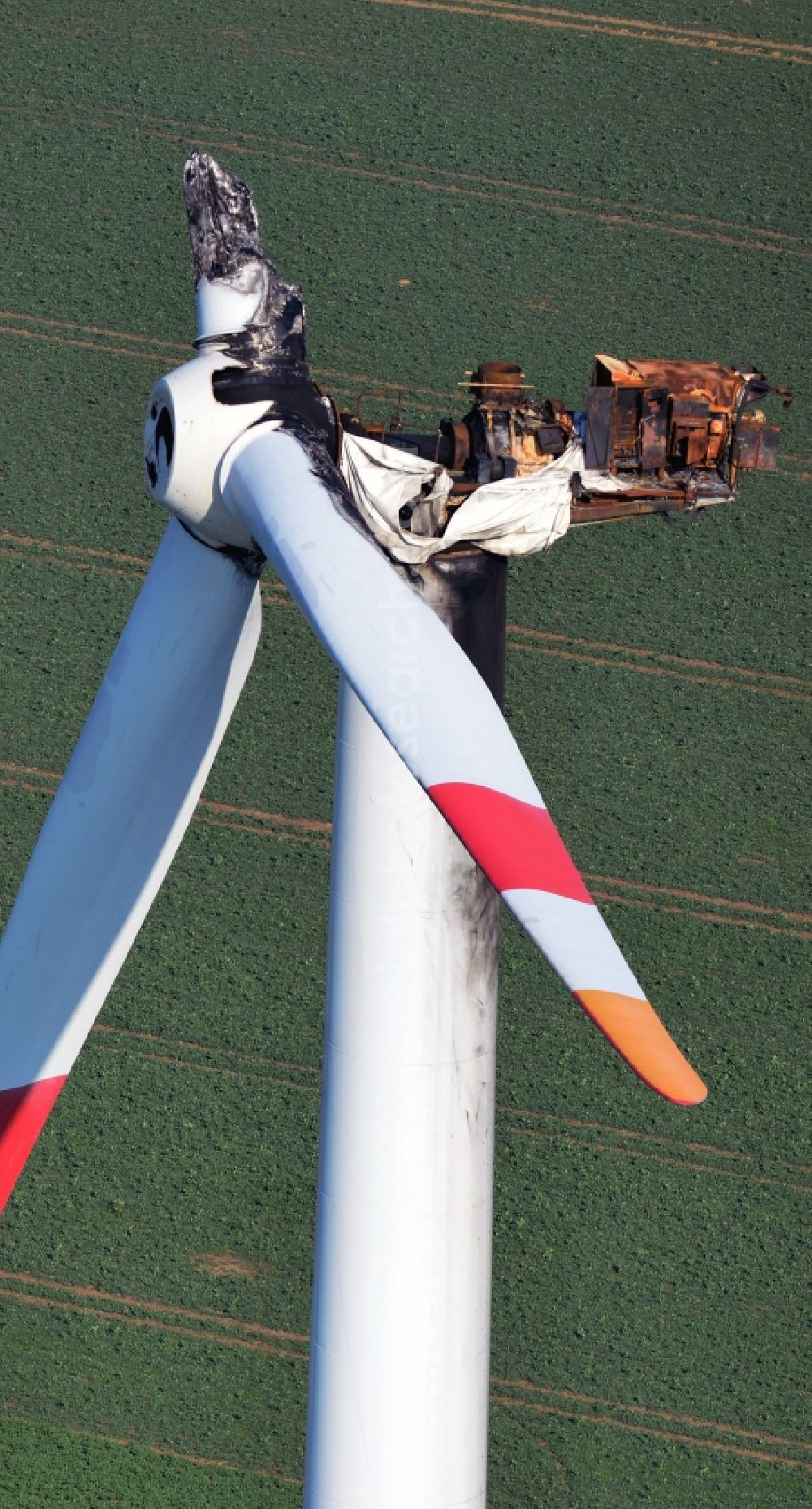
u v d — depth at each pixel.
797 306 95.50
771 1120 84.12
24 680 89.69
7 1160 47.25
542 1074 84.38
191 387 42.91
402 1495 44.69
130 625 46.62
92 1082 84.44
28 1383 82.00
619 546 90.25
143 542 91.69
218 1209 83.31
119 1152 83.81
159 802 47.53
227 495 42.59
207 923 86.00
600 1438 81.44
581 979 30.83
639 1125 83.94
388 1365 44.22
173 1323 82.44
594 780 88.06
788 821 87.69
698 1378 81.81
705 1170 83.62
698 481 50.59
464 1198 44.22
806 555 90.81
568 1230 83.12
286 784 87.56
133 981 85.31
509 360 94.44
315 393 44.22
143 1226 83.19
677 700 88.94
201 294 44.56
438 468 45.28
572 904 32.03
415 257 95.81
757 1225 83.19
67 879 47.06
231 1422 81.50
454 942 43.53
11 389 93.56
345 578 37.78
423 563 46.12
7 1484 80.94
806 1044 85.06
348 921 43.88
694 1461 81.19
